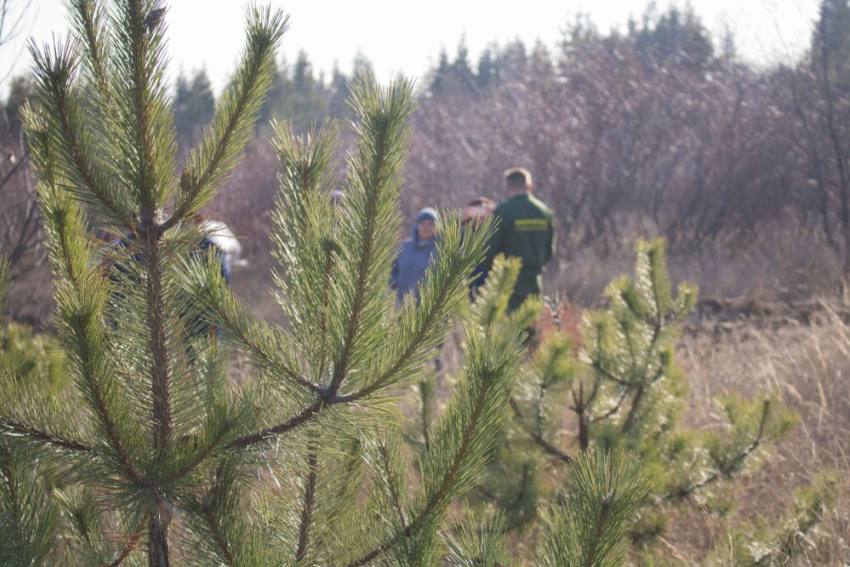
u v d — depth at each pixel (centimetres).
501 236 2262
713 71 5628
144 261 678
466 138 6009
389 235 648
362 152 635
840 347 1989
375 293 653
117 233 677
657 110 5538
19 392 661
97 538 768
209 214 722
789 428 1299
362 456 770
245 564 683
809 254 4212
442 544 773
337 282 654
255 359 675
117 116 654
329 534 789
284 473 790
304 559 766
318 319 672
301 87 12812
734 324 3070
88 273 663
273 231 698
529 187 2309
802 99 4712
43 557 677
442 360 1597
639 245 1456
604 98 5531
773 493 1480
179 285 679
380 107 627
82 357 627
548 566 630
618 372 1387
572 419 1558
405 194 5581
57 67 634
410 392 1178
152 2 644
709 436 1323
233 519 687
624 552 610
